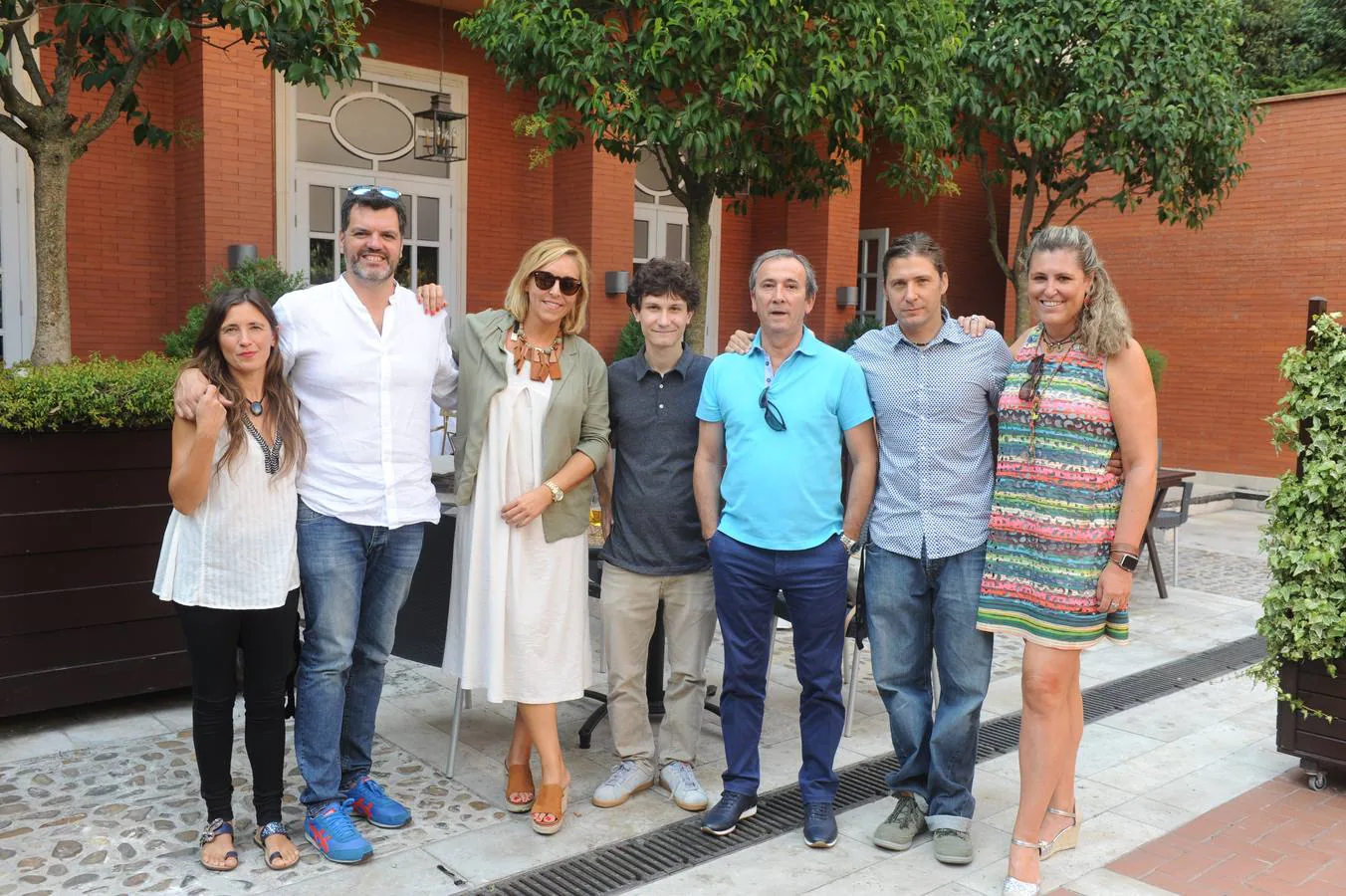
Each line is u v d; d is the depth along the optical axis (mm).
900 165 6102
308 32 3867
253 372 2881
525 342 3268
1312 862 3232
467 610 3305
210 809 3012
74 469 3893
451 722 4246
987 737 4293
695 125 4898
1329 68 16297
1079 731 3281
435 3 9867
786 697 4723
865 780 3807
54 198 4039
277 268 7762
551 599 3260
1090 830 3443
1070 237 2918
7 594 3783
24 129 3969
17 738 3920
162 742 3912
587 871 3051
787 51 4914
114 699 4352
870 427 3295
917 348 3184
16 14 3699
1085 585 2922
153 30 3602
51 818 3264
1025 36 7422
